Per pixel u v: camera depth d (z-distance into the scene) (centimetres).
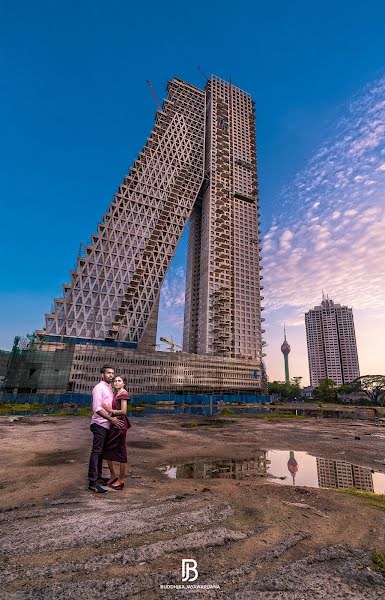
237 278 13638
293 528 448
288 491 661
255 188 15588
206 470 965
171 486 692
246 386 11888
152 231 12231
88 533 412
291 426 2745
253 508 533
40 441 1424
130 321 10775
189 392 10531
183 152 13888
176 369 10462
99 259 11038
